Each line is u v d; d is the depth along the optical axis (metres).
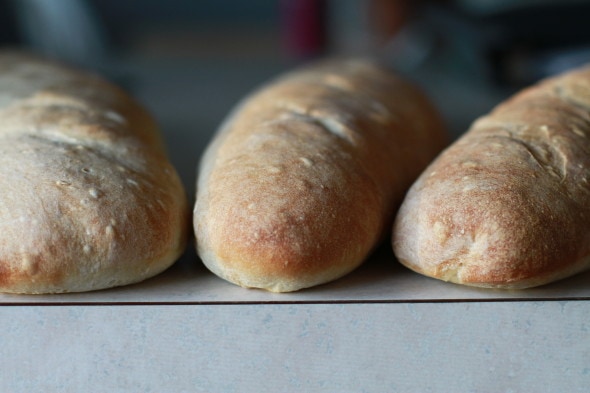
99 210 0.34
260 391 0.34
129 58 0.89
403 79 0.56
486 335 0.33
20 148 0.37
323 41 1.09
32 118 0.40
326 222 0.34
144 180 0.37
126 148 0.39
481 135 0.39
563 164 0.36
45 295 0.34
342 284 0.35
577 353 0.33
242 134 0.41
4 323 0.33
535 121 0.39
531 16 0.74
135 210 0.35
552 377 0.34
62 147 0.37
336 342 0.34
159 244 0.35
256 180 0.35
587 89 0.43
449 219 0.34
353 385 0.34
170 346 0.34
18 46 0.83
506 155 0.36
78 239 0.33
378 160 0.40
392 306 0.33
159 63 0.90
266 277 0.33
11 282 0.33
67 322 0.33
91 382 0.34
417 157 0.45
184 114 0.68
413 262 0.35
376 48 1.06
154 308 0.33
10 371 0.34
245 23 1.39
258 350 0.34
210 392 0.34
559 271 0.34
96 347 0.33
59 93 0.45
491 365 0.34
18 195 0.34
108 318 0.33
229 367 0.34
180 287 0.35
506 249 0.33
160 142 0.47
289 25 1.11
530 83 0.71
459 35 0.76
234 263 0.33
